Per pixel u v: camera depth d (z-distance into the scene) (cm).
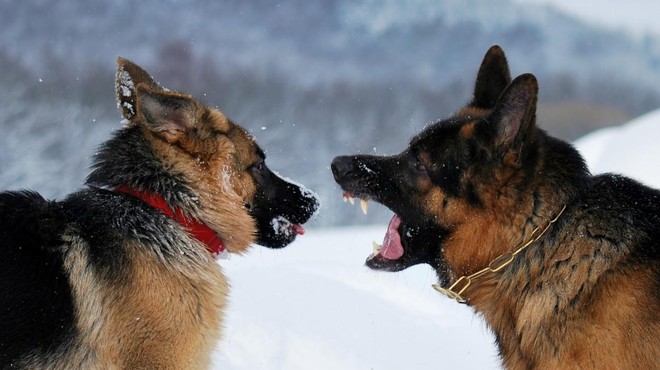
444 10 11519
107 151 631
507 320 564
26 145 3750
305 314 862
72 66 5391
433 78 8088
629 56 14875
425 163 585
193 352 599
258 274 1003
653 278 500
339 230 1617
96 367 566
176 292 587
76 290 564
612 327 498
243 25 8538
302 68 7569
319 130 4375
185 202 618
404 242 618
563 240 532
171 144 623
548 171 545
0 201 571
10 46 5506
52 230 573
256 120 5181
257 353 761
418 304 962
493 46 631
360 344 812
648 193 554
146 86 576
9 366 530
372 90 6712
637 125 1783
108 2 6831
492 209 557
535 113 530
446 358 802
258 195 679
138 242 586
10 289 537
